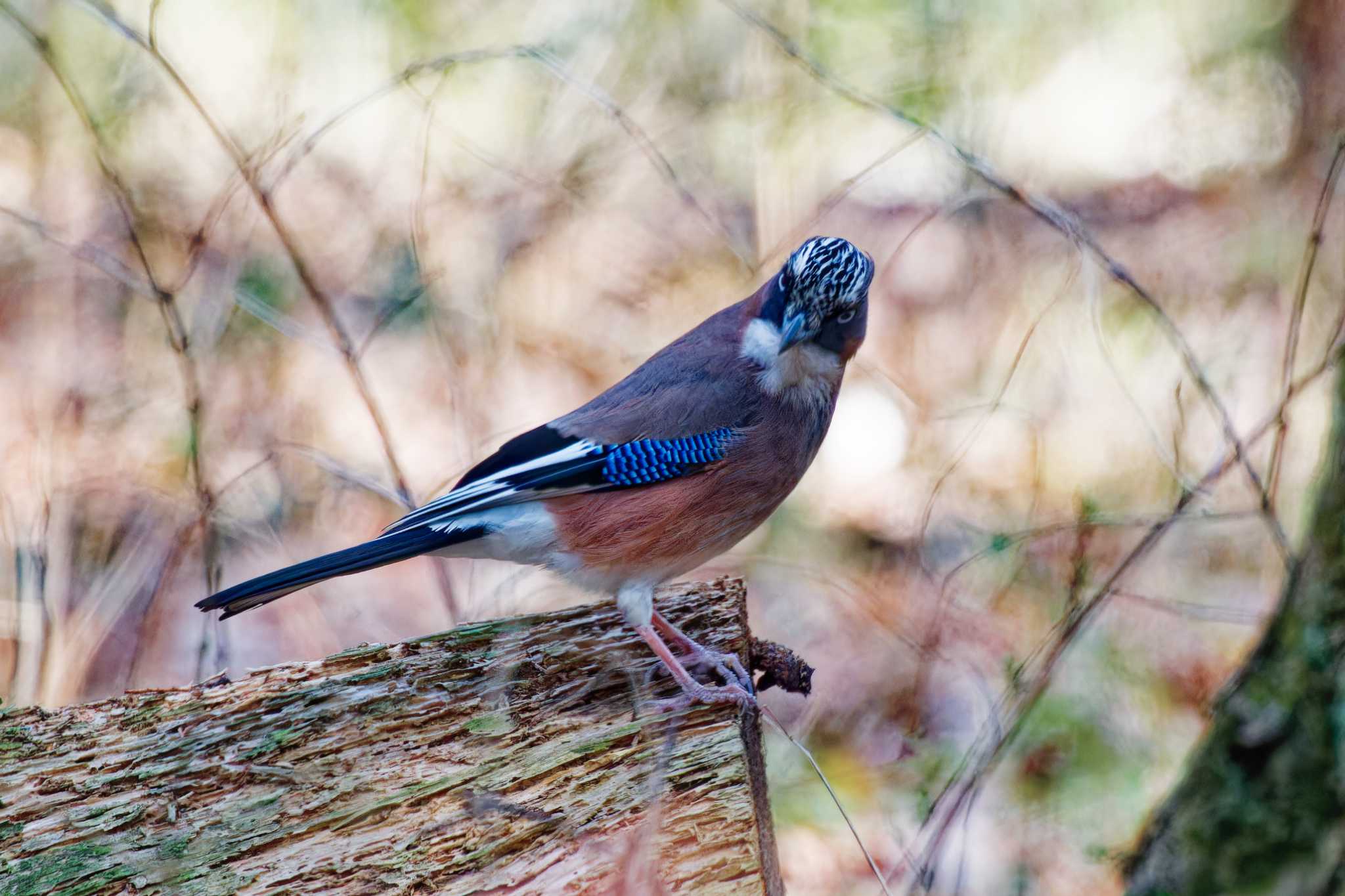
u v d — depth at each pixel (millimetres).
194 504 9703
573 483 7238
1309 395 12219
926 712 10586
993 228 14445
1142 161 15781
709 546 7586
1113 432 12523
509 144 14242
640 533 7320
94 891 5258
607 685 6695
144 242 12383
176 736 6184
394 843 5477
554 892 5223
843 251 7426
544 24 14547
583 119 14367
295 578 6855
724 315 8039
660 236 14352
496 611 9820
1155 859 8469
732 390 7480
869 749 10516
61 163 12688
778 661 7945
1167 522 8984
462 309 12938
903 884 9141
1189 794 8414
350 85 14172
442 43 14391
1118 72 16203
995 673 10789
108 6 10453
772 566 11961
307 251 12930
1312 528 8070
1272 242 14305
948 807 8750
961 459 11367
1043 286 13914
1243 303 13867
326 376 12297
